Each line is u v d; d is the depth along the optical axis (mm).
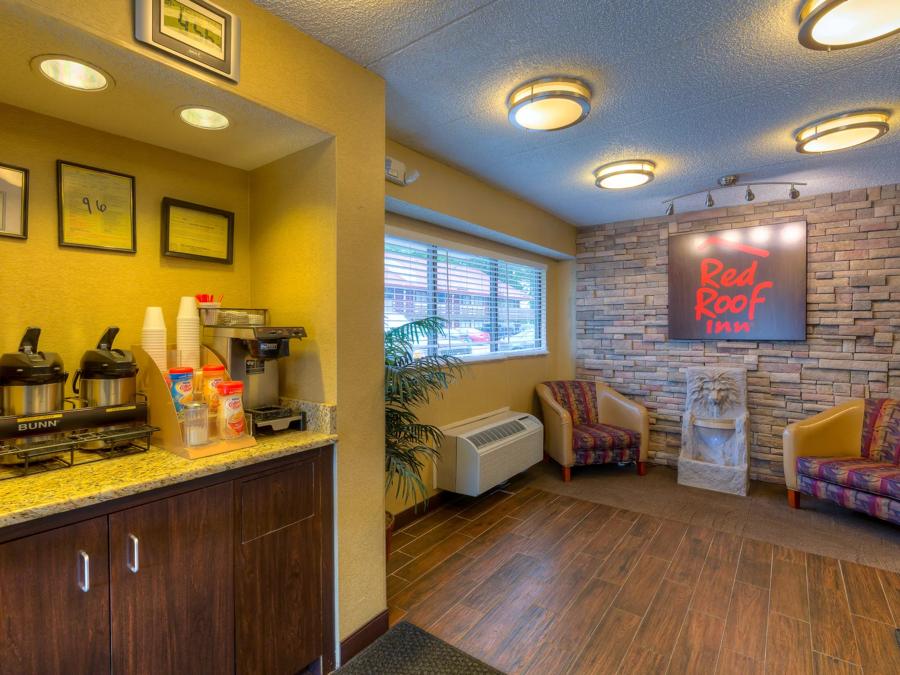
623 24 1614
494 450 3268
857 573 2400
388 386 2232
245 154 1881
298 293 1859
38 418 1267
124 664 1217
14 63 1232
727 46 1740
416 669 1708
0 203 1410
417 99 2143
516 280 4438
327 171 1742
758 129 2479
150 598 1261
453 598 2188
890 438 3141
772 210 3840
